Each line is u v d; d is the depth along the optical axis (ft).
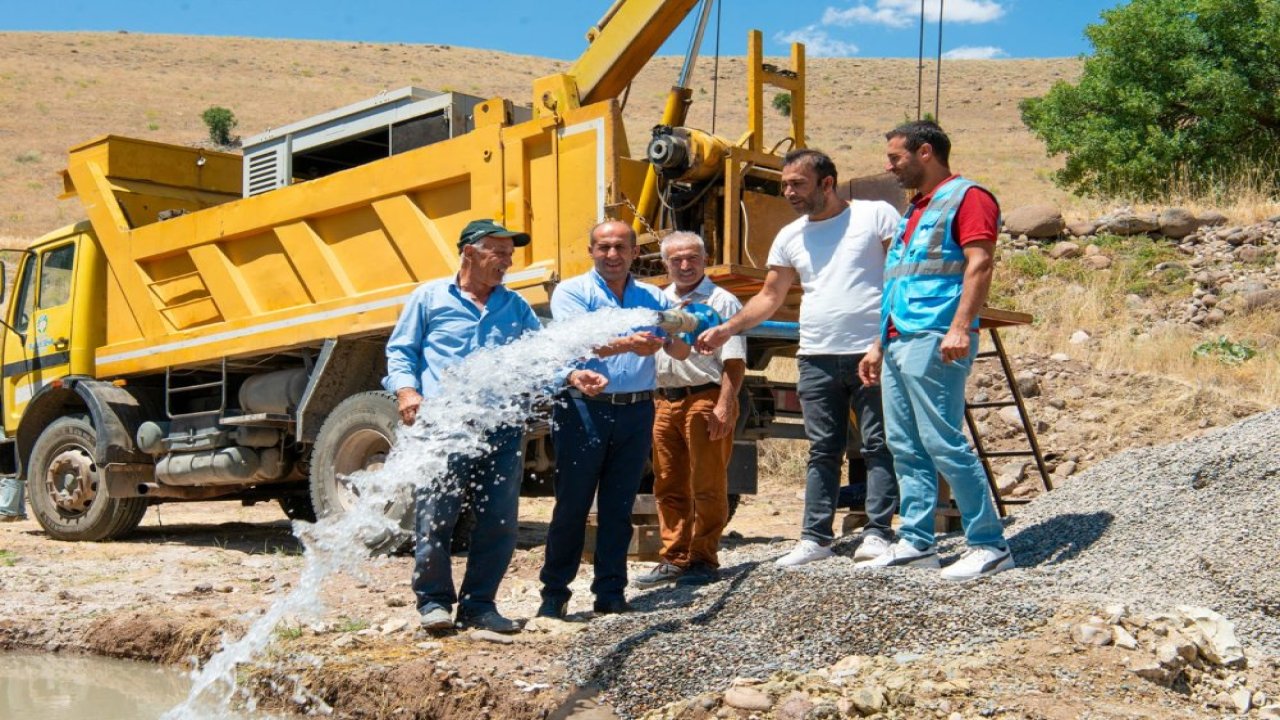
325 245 29.37
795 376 43.65
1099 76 73.87
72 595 22.95
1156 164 69.72
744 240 24.63
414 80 273.54
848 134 209.36
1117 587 16.70
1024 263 53.31
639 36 26.09
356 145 31.68
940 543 20.49
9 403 37.14
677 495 20.68
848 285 19.65
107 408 33.42
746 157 24.59
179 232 32.45
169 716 16.48
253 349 30.58
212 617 20.47
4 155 175.01
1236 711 13.51
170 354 32.83
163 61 271.90
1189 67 69.41
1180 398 39.37
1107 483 20.44
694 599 18.86
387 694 16.07
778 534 31.58
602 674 15.87
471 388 17.44
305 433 28.91
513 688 15.61
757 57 26.14
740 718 13.97
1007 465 37.09
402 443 17.74
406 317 18.13
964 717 13.20
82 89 231.30
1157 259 52.44
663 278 23.79
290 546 31.96
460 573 24.89
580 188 25.16
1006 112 239.50
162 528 37.50
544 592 19.10
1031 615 15.53
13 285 37.42
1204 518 18.08
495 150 26.20
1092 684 13.92
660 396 20.61
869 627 16.03
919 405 17.85
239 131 207.31
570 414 18.56
